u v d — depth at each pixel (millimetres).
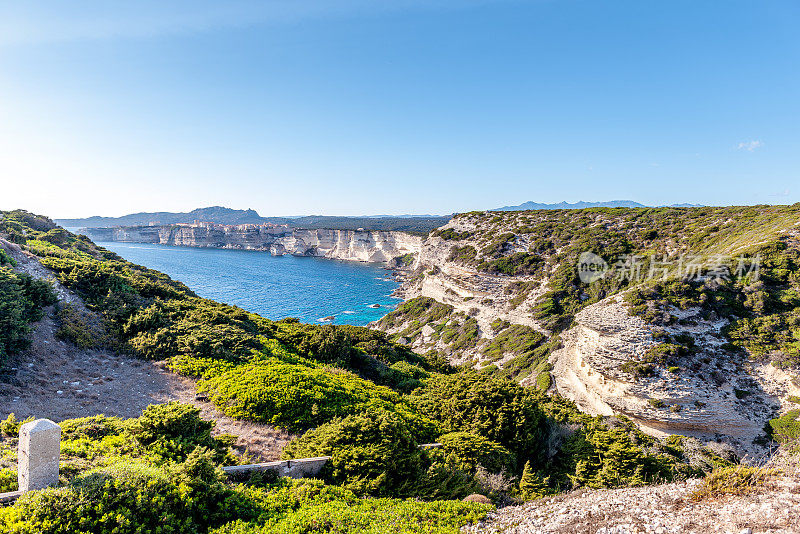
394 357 44594
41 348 21234
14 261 28578
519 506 13562
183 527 10273
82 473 10438
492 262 78688
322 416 21250
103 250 59062
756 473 10766
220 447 15281
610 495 12703
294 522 11266
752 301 37750
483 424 22234
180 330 28031
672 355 35656
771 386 32781
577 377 43750
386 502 13695
